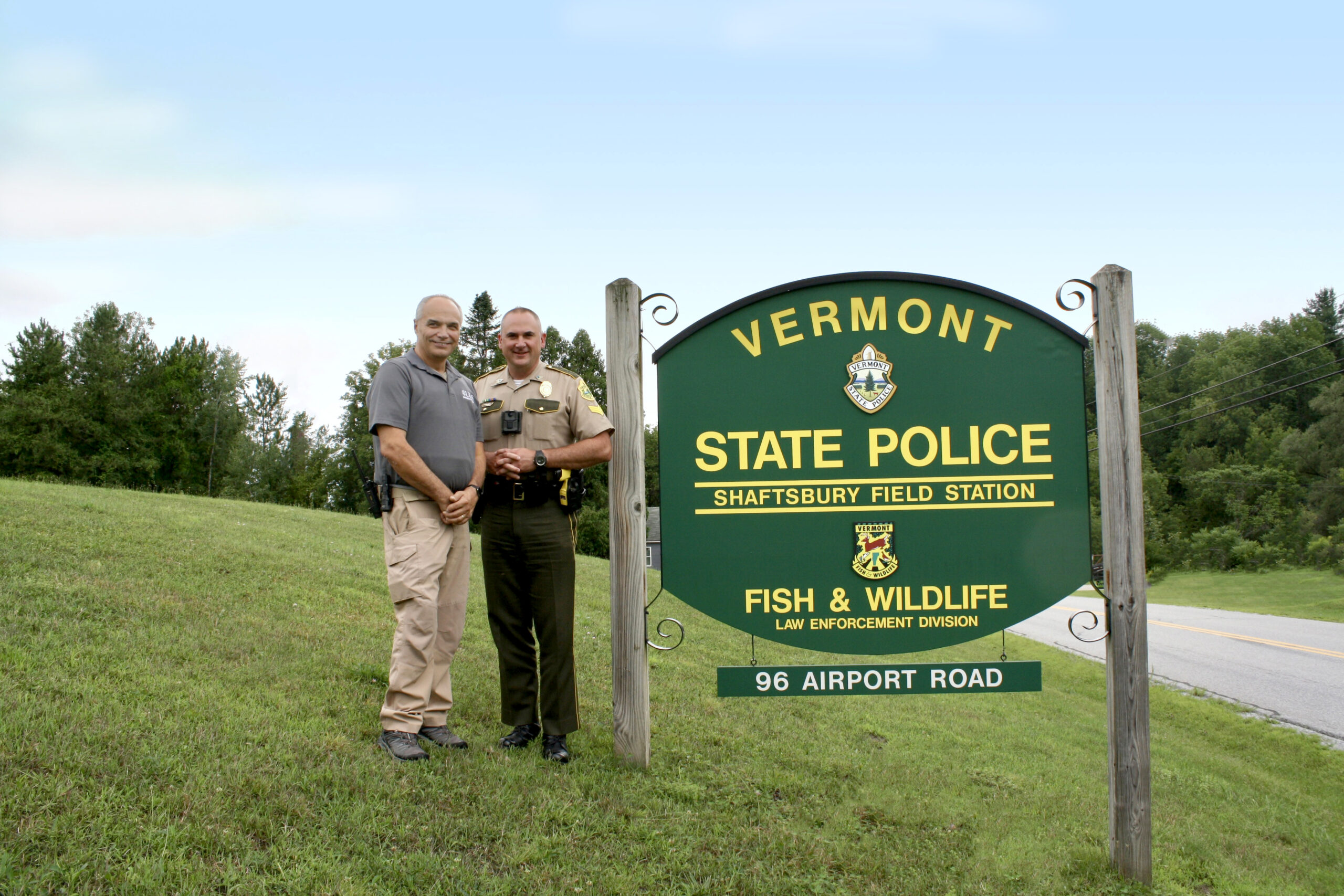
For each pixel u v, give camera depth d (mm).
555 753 4035
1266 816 5734
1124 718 3654
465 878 2893
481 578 11523
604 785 3834
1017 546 3898
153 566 7152
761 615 3980
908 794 4664
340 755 3609
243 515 14750
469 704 4777
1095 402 3857
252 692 4230
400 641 3803
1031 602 3887
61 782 2912
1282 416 69125
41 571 6043
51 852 2559
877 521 3953
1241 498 59375
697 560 4004
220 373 64250
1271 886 4098
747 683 3891
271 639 5418
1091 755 6684
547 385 4180
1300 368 70188
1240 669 14133
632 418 4090
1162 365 84250
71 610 5164
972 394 3939
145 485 55562
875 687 3873
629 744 4137
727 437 4008
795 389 4004
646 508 4113
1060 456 3908
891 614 3941
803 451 3986
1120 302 3723
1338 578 39594
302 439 72500
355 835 3014
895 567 3936
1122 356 3713
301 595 7352
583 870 3102
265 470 63594
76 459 52000
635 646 4125
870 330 3988
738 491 4000
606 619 10289
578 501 4121
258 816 2984
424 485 3746
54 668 4051
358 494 51844
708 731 5211
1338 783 7723
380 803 3256
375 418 3711
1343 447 54969
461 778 3602
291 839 2904
